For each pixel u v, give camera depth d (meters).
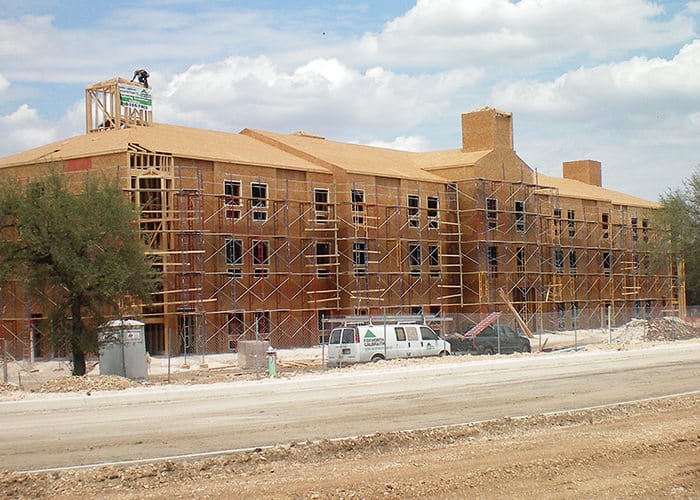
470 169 65.38
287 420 21.73
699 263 72.31
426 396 26.27
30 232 35.09
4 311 49.31
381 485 14.69
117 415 23.03
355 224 57.22
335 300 57.00
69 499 14.09
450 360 36.97
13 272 35.59
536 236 69.31
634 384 29.27
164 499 13.91
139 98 58.75
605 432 19.64
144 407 24.64
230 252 51.53
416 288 61.38
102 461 17.00
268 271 53.38
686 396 25.69
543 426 20.52
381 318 42.00
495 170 67.06
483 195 65.00
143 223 48.41
